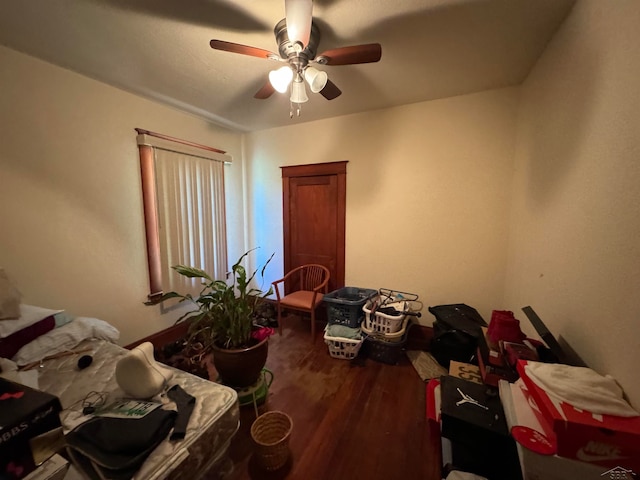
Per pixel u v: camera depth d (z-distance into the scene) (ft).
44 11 4.31
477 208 7.59
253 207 11.46
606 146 3.24
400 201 8.55
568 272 4.07
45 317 5.01
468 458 3.51
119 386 3.82
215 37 5.03
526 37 4.96
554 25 4.63
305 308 8.56
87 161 6.57
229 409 3.75
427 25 4.65
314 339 8.57
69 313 6.39
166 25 4.70
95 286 6.86
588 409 2.74
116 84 6.89
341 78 6.55
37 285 5.87
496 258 7.50
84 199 6.56
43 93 5.79
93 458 2.72
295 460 4.50
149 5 4.22
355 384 6.51
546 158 5.02
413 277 8.61
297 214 10.43
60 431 2.53
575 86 4.04
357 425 5.25
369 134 8.78
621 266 2.92
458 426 3.53
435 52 5.47
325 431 5.11
